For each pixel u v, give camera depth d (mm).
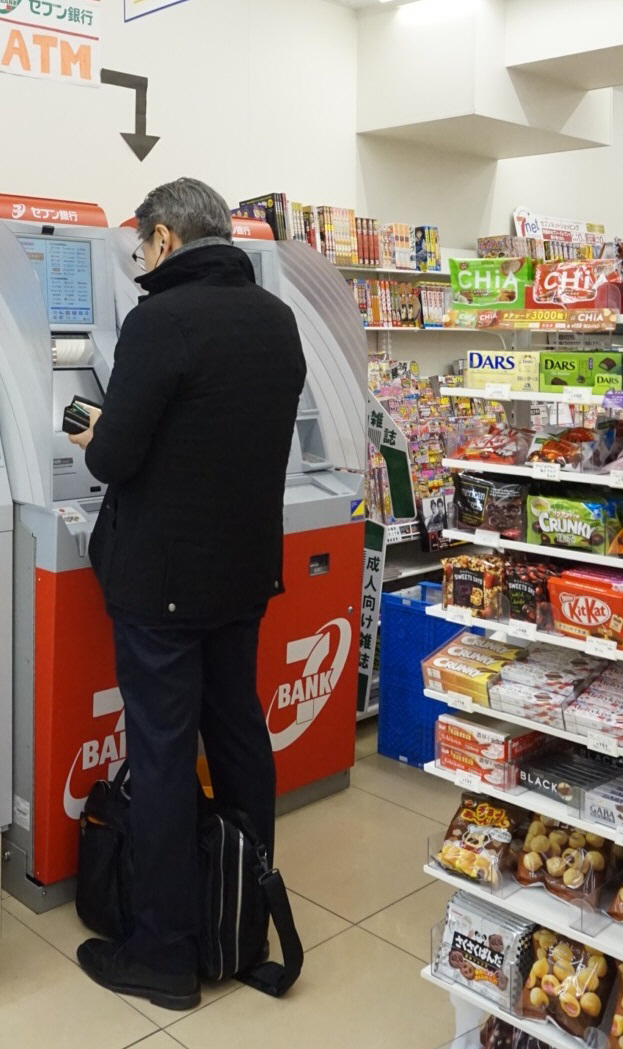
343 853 3186
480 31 4559
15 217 2842
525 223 6336
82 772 2777
